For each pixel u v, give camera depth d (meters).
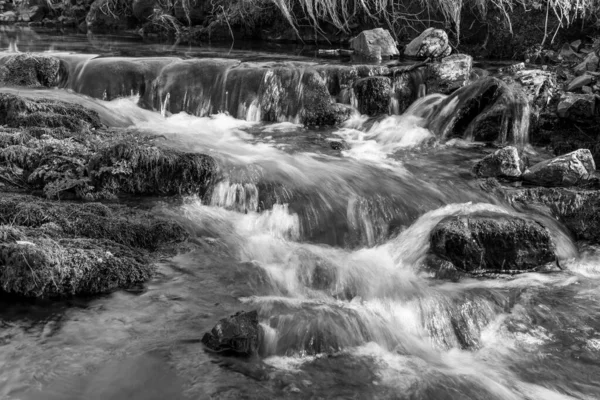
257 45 14.14
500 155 7.89
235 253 6.13
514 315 5.56
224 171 7.27
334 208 6.94
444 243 6.19
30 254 5.21
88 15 17.61
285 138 9.05
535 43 12.23
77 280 5.26
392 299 5.58
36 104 8.34
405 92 10.27
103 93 10.24
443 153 8.73
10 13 18.86
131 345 4.61
